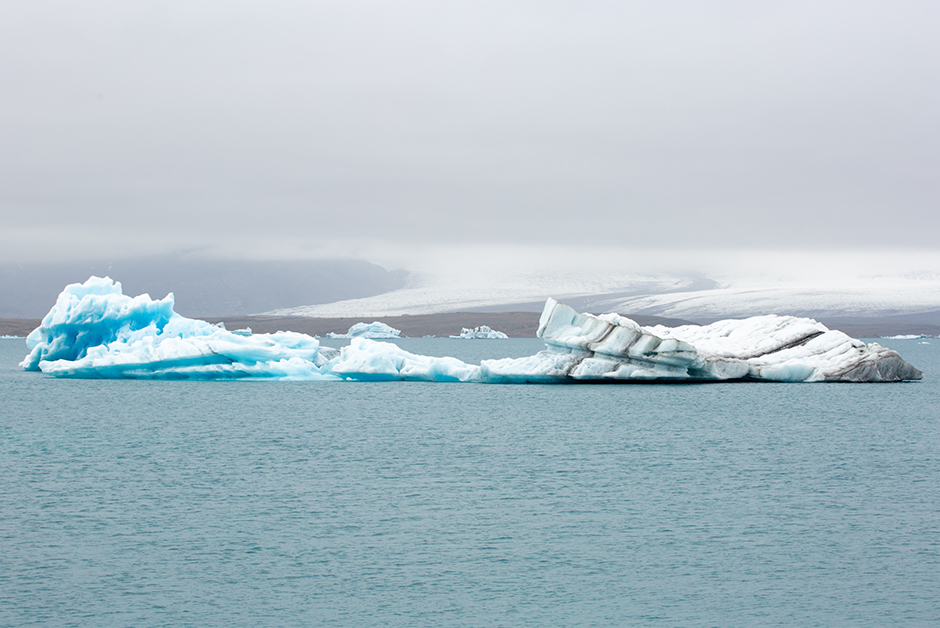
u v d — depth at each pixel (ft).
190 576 78.28
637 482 116.16
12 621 68.64
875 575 79.15
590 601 73.20
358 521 95.30
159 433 159.94
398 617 70.03
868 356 264.93
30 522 94.27
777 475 121.19
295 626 68.39
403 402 214.07
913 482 116.67
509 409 199.52
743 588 76.13
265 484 113.80
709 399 219.41
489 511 99.86
